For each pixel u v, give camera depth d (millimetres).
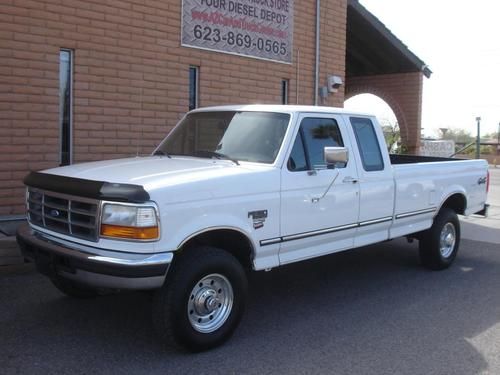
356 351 4633
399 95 14969
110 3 7902
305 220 5270
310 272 7258
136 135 8375
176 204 4215
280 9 10273
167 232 4156
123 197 4039
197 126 5961
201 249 4520
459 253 8664
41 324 5055
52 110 7480
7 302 5594
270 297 6125
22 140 7246
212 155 5457
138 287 4062
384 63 14805
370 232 6230
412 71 14602
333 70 11609
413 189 6711
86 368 4188
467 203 7840
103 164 5121
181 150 5867
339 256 8211
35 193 4879
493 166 35844
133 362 4312
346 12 11867
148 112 8477
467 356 4582
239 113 5734
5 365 4207
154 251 4102
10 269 6430
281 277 6977
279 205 5000
